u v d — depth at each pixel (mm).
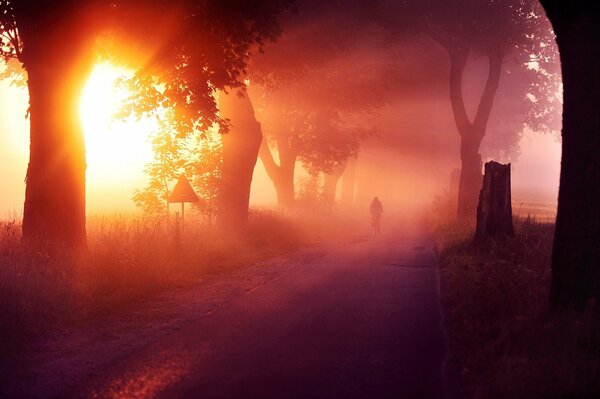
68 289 10586
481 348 7254
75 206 13797
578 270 7703
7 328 8812
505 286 10172
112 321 9906
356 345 8047
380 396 5992
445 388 6207
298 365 7117
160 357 7551
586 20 7672
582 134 7742
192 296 12281
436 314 10141
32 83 13609
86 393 6234
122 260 13305
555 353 6297
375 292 12539
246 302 11523
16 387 6500
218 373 6832
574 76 7797
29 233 13508
